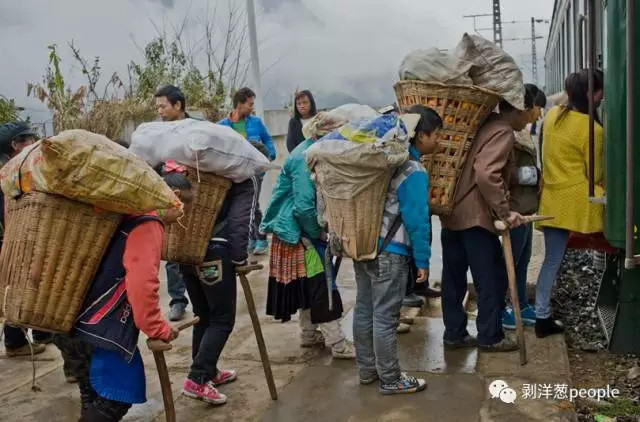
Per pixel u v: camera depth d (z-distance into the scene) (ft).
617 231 12.12
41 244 7.68
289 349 14.23
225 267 11.22
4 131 13.26
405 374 12.16
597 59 14.96
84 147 7.48
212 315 11.59
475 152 12.36
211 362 11.60
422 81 11.97
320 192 11.53
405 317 15.40
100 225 7.95
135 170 7.78
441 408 10.91
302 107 21.90
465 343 13.69
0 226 12.96
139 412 11.64
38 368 14.08
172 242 10.43
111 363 8.41
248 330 15.72
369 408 11.12
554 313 15.97
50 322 7.87
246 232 11.28
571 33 25.35
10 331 14.55
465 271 13.62
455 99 11.82
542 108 13.71
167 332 8.44
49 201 7.64
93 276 8.13
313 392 11.95
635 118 11.69
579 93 13.26
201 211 10.50
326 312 12.92
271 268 13.03
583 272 19.38
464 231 12.89
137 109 29.04
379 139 10.20
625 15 11.65
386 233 11.00
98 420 8.47
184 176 10.05
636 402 11.23
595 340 14.14
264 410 11.35
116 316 8.22
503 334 13.32
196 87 33.53
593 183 12.51
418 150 11.28
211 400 11.60
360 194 10.59
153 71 32.65
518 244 14.11
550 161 13.52
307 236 12.80
